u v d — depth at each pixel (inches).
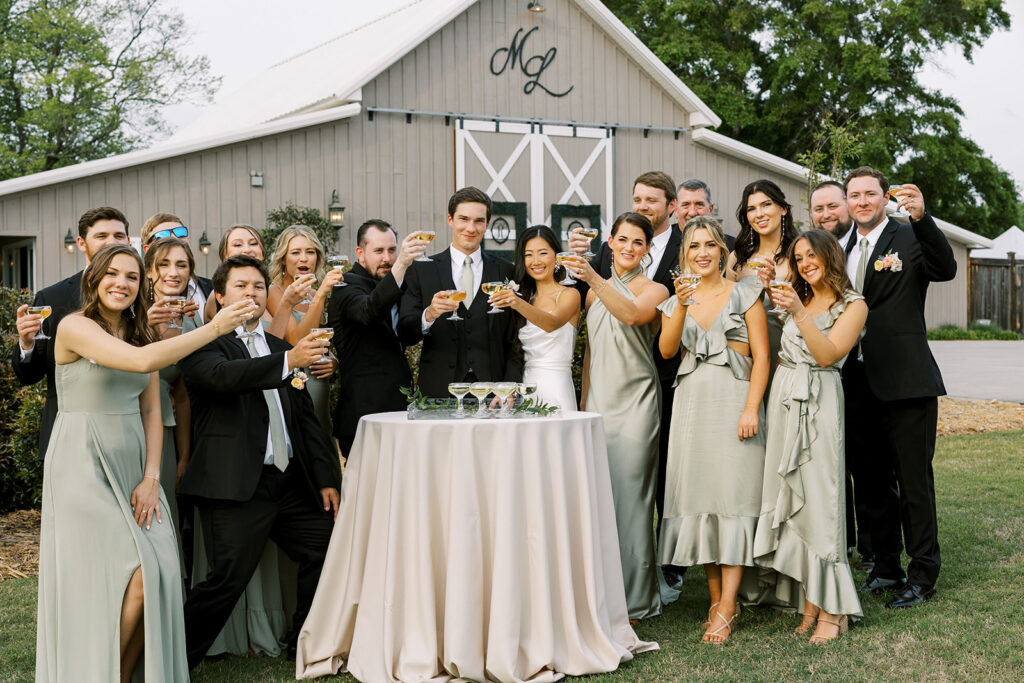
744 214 187.2
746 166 642.8
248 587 166.4
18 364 148.8
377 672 146.9
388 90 543.5
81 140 1093.1
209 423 150.9
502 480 147.0
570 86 594.2
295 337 180.5
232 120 662.5
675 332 175.9
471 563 145.8
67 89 1060.5
